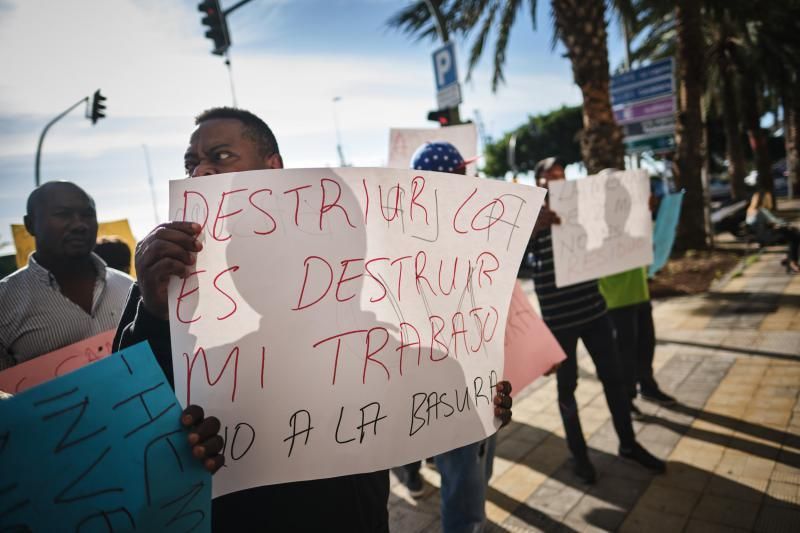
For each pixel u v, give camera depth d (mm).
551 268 2605
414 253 1081
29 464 721
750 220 8227
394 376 1026
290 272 960
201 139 1096
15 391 1505
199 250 892
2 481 701
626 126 8852
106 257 2582
